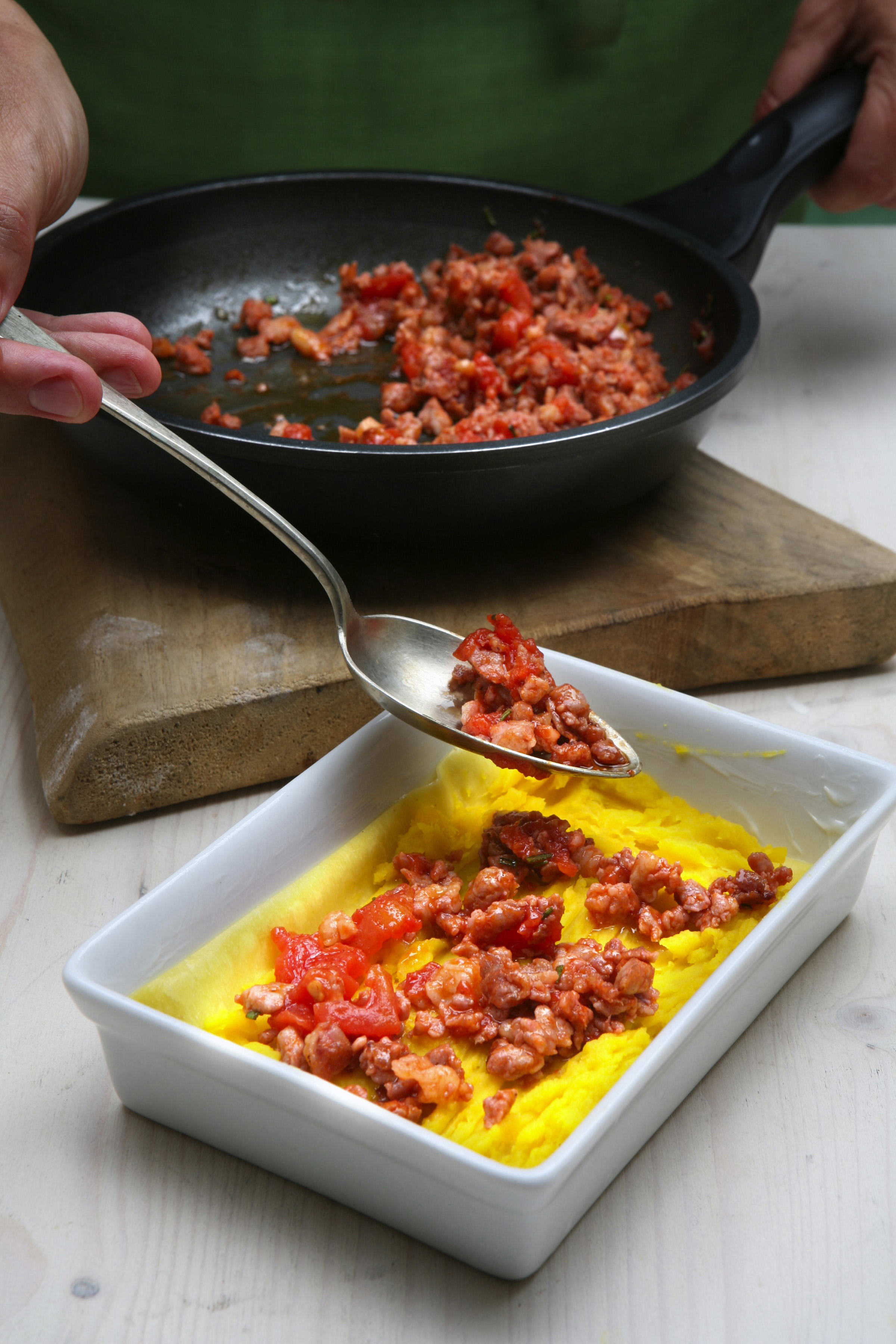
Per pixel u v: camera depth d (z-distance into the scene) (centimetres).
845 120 93
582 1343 57
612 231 94
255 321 94
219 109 120
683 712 69
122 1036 59
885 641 79
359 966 64
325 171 96
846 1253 59
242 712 72
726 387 77
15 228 69
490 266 94
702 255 89
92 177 123
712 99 125
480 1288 58
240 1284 58
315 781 66
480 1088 61
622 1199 60
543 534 78
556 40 118
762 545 80
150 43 115
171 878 62
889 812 65
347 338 94
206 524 80
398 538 76
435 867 67
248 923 64
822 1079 63
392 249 98
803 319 104
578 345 90
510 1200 55
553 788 70
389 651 71
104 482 83
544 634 75
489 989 62
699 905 65
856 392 97
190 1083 59
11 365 65
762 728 68
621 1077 57
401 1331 57
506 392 88
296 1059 61
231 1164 61
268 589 77
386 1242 59
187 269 95
